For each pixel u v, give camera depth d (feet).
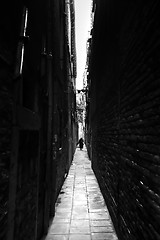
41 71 13.35
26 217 9.83
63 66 27.91
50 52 15.74
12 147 7.52
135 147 9.55
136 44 9.37
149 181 7.70
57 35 19.69
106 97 19.67
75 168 44.09
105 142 20.72
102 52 21.86
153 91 7.31
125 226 11.62
